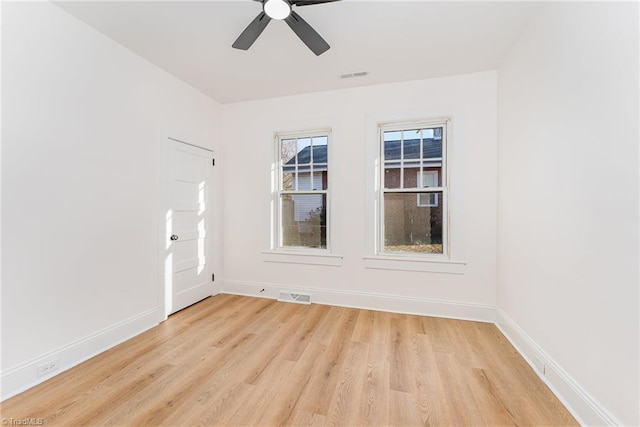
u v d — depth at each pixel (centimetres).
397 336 250
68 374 192
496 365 204
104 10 198
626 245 121
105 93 228
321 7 194
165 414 156
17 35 174
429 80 297
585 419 146
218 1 189
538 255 196
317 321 283
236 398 169
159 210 280
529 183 209
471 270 286
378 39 231
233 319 289
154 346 233
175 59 264
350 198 323
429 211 308
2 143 169
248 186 365
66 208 202
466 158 286
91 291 218
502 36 226
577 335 154
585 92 146
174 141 299
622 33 121
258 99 357
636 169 115
